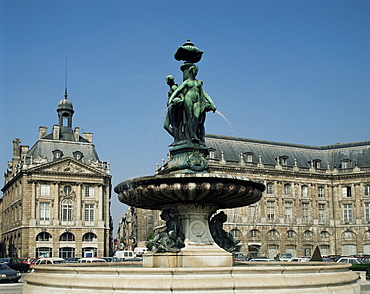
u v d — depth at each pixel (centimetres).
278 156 8175
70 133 9019
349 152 8600
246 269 1147
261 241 7744
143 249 7181
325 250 8306
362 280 3666
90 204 8456
